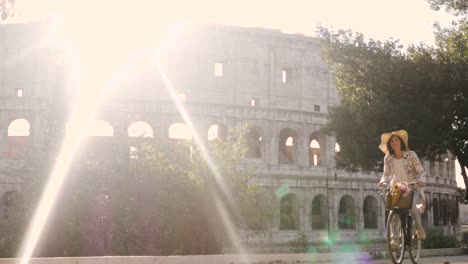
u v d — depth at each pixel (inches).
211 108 3981.3
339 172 4291.3
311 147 4874.5
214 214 2325.3
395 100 2315.5
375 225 4458.7
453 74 2210.9
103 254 2305.6
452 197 5452.8
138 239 2319.1
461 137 2290.8
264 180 4023.1
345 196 4426.7
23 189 2396.7
